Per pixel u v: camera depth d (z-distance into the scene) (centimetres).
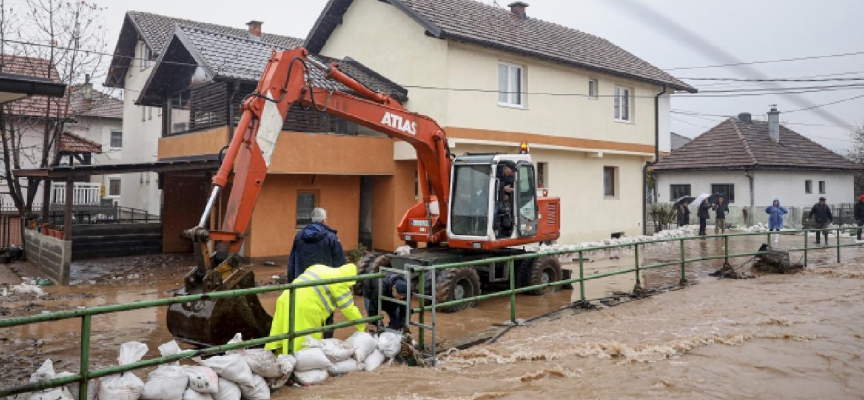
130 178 2695
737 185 3009
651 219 2739
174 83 1844
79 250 1681
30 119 2062
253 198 769
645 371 621
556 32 2167
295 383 561
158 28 2364
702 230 2305
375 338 656
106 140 2917
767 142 3266
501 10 2109
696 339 739
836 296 1044
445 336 800
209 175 1573
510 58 1789
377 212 1784
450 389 556
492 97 1733
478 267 1092
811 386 576
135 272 1429
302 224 1661
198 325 628
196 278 663
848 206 3375
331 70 907
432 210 1173
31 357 702
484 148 1769
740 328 810
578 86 1992
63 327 859
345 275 632
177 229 1858
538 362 658
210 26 2600
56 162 1986
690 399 538
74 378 419
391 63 1798
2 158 2103
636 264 1076
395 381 578
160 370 476
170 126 1883
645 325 835
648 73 2256
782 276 1309
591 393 552
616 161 2212
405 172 1764
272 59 840
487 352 683
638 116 2234
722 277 1304
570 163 2022
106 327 864
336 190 1708
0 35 1822
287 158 1527
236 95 1466
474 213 1073
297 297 607
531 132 1828
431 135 1080
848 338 755
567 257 1652
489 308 1012
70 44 1923
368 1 1888
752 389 566
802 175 3173
